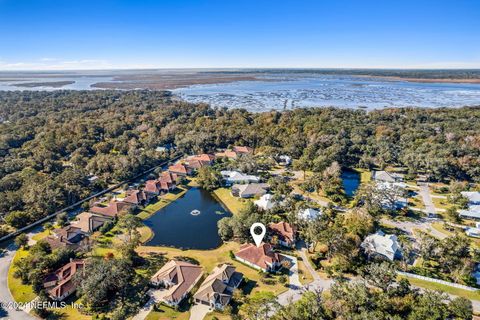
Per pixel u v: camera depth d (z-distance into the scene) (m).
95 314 56.31
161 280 63.50
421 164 124.88
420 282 63.56
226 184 120.25
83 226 86.25
